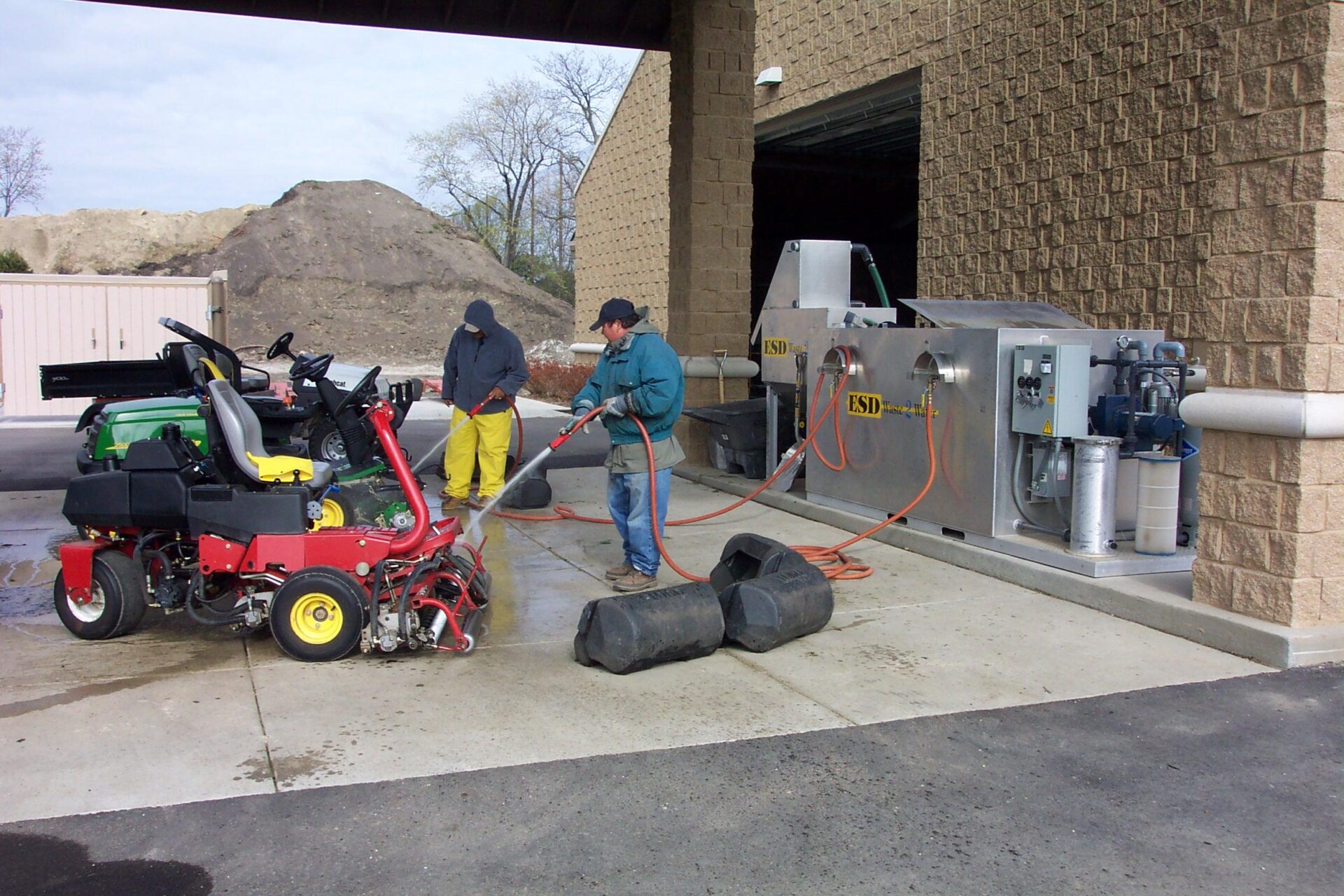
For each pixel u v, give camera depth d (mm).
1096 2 9984
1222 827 3342
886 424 7484
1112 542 6062
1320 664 4805
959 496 6785
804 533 7754
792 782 3627
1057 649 5051
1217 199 5180
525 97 53688
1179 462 5918
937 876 3039
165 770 3654
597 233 25828
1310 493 4820
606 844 3205
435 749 3857
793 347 8812
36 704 4262
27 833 3217
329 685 4512
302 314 41312
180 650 4992
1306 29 4730
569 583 6348
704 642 4852
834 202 26484
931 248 12773
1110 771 3730
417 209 48562
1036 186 10875
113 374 7965
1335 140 4676
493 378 8375
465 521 8219
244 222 45625
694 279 10656
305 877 3000
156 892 2908
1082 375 6039
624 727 4086
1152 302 9414
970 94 11977
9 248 43875
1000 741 3977
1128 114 9633
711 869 3064
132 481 5012
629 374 6004
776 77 17078
